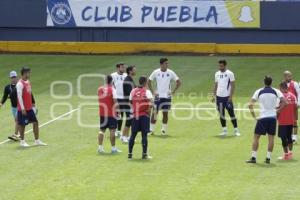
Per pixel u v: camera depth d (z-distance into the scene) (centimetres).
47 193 4716
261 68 10544
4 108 8056
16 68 10769
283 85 5691
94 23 12206
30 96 6159
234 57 11400
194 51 11700
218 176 5138
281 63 10894
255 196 4641
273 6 11862
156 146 6162
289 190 4778
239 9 11912
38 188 4834
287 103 5628
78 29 12262
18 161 5616
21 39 12350
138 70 10456
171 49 11744
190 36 12094
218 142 6341
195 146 6162
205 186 4875
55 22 12269
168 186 4875
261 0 11944
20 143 6197
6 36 12381
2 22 12344
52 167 5409
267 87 5512
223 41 12031
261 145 6219
